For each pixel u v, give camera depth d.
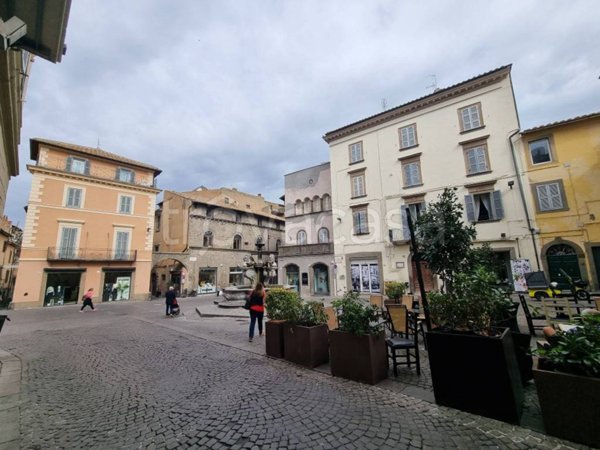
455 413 3.46
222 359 6.18
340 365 4.84
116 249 25.83
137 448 3.03
